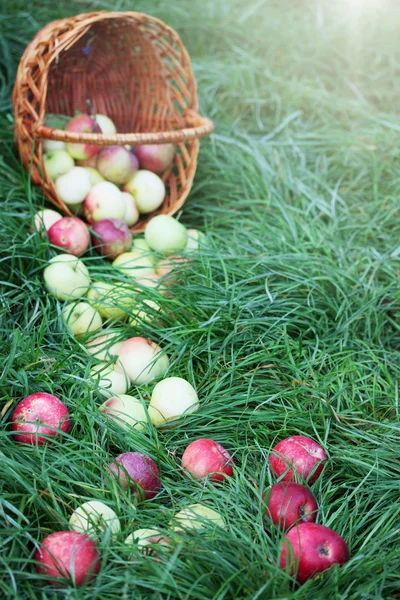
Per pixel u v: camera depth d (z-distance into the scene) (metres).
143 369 1.33
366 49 2.38
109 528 1.09
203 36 2.31
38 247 1.47
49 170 1.59
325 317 1.49
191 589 1.03
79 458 1.18
